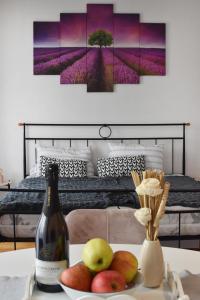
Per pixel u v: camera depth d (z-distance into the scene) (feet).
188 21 14.02
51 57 13.91
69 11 13.88
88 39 13.93
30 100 13.99
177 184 11.34
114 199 8.54
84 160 13.32
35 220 8.25
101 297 2.83
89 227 5.31
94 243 3.09
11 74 13.91
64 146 14.16
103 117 14.15
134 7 13.97
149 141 14.25
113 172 12.89
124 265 3.09
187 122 14.25
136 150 13.51
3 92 13.93
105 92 14.10
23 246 10.43
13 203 8.20
